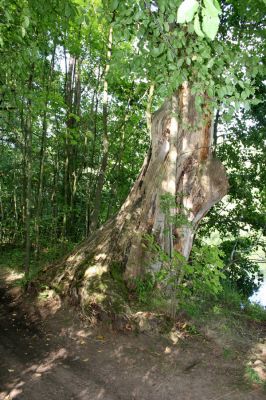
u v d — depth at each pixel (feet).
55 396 14.40
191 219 23.99
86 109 41.27
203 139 23.72
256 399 14.51
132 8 12.17
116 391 15.03
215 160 24.68
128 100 37.11
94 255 25.20
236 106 14.29
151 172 24.82
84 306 21.52
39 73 28.91
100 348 18.60
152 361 17.43
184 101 22.90
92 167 39.29
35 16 19.44
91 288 22.30
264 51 20.25
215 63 14.83
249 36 21.24
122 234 24.76
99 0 25.00
